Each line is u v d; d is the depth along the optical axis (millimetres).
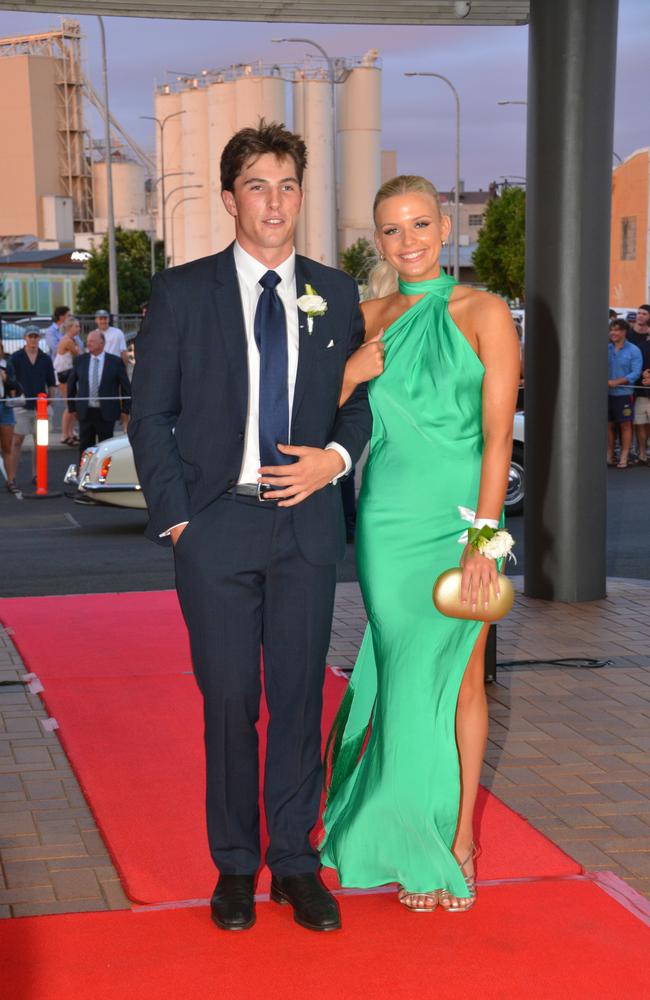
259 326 3141
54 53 148625
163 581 8711
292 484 3121
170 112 112250
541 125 7062
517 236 52688
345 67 97812
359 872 3396
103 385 14117
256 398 3146
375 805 3363
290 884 3295
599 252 7105
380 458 3443
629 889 3490
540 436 7395
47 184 148750
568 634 6699
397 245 3400
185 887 3500
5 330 33000
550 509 7430
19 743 4867
